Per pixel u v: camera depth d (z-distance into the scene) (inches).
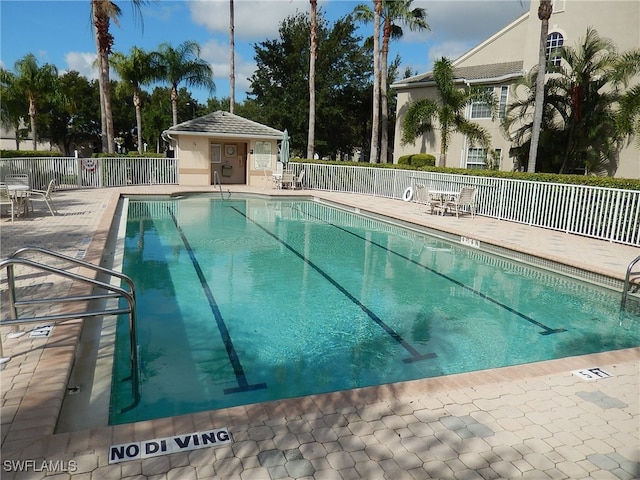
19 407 120.0
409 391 143.9
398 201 702.5
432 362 198.7
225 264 353.4
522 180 511.2
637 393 148.5
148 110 2016.5
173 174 853.8
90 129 1926.7
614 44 736.3
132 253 376.8
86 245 336.2
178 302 262.7
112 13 839.1
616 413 136.0
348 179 812.6
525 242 406.0
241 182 932.6
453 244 454.6
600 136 701.9
